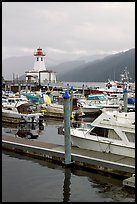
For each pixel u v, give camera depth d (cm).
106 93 6731
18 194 1580
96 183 1747
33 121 3934
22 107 4084
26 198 1535
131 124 2003
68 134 1978
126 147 1975
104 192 1628
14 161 2138
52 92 6266
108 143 2056
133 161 1870
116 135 2058
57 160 2091
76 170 1961
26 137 3048
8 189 1639
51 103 5059
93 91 7250
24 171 1933
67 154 1989
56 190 1644
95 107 4759
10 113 3956
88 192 1627
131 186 1619
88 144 2173
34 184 1717
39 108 4562
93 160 1906
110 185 1717
